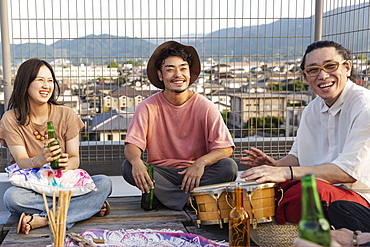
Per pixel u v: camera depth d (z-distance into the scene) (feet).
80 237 7.66
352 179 8.15
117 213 9.95
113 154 12.98
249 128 12.88
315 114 9.19
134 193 11.74
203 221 8.51
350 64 8.53
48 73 9.37
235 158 13.20
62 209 6.71
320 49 8.43
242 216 6.64
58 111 9.74
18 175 8.95
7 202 8.99
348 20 12.26
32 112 9.52
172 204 10.15
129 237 8.19
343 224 7.48
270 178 8.05
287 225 8.00
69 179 9.21
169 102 10.56
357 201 7.99
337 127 8.71
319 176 8.14
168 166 10.52
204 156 10.05
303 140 9.29
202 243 7.92
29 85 9.25
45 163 8.97
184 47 10.50
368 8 11.63
